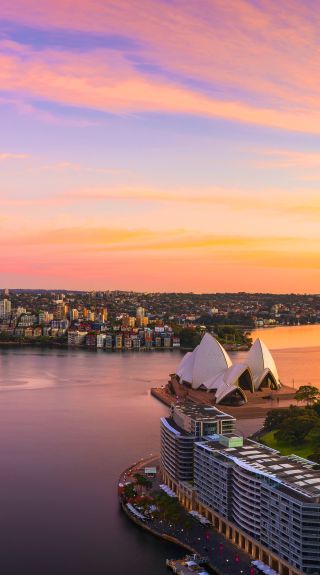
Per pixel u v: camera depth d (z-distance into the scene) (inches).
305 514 7760.8
